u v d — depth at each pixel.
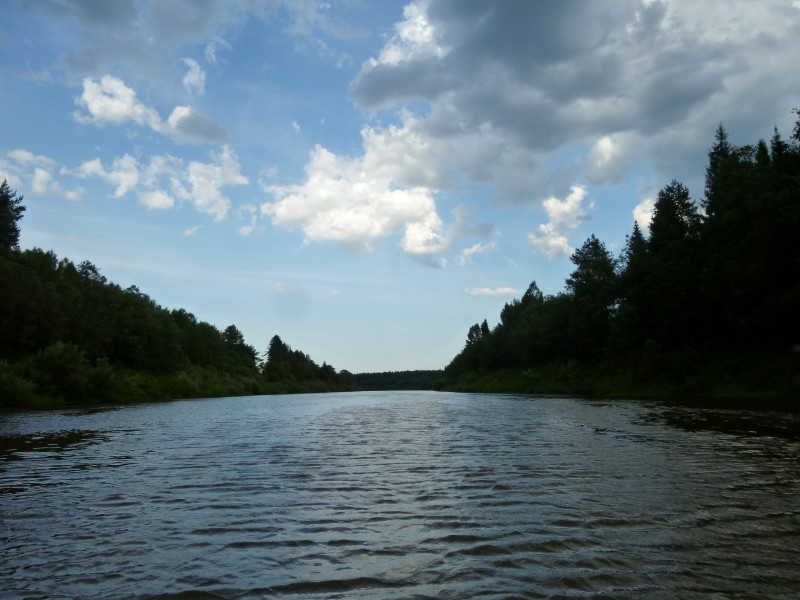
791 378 39.53
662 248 65.12
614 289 76.31
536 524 7.92
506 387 100.69
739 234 48.56
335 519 8.34
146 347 94.44
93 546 7.17
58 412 40.88
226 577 5.99
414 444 18.11
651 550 6.73
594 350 78.81
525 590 5.52
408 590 5.57
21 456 15.98
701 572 5.98
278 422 29.55
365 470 12.80
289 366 189.00
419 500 9.56
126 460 15.01
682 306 56.03
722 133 80.81
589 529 7.64
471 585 5.68
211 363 128.25
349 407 47.72
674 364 55.12
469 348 150.38
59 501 9.86
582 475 11.73
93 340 79.06
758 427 21.06
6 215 81.81
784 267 42.38
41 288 65.69
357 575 6.01
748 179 46.03
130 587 5.75
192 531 7.80
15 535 7.69
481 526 7.85
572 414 30.80
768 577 5.82
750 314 45.88
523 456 14.82
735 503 9.06
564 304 89.50
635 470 12.27
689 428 21.25
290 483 11.27
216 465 13.88
